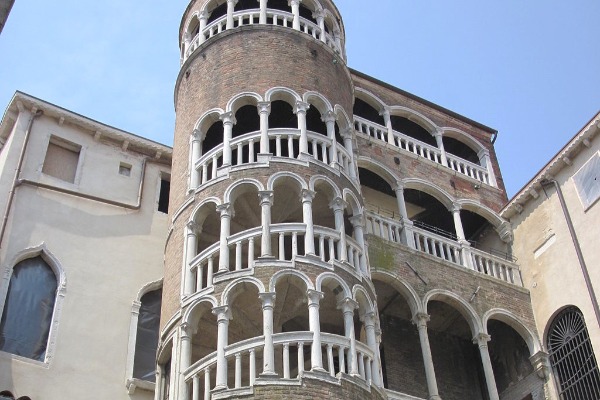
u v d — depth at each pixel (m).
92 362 24.59
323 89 27.33
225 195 23.39
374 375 21.23
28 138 28.20
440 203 33.59
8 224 25.84
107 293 26.34
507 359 29.88
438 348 29.31
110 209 28.47
